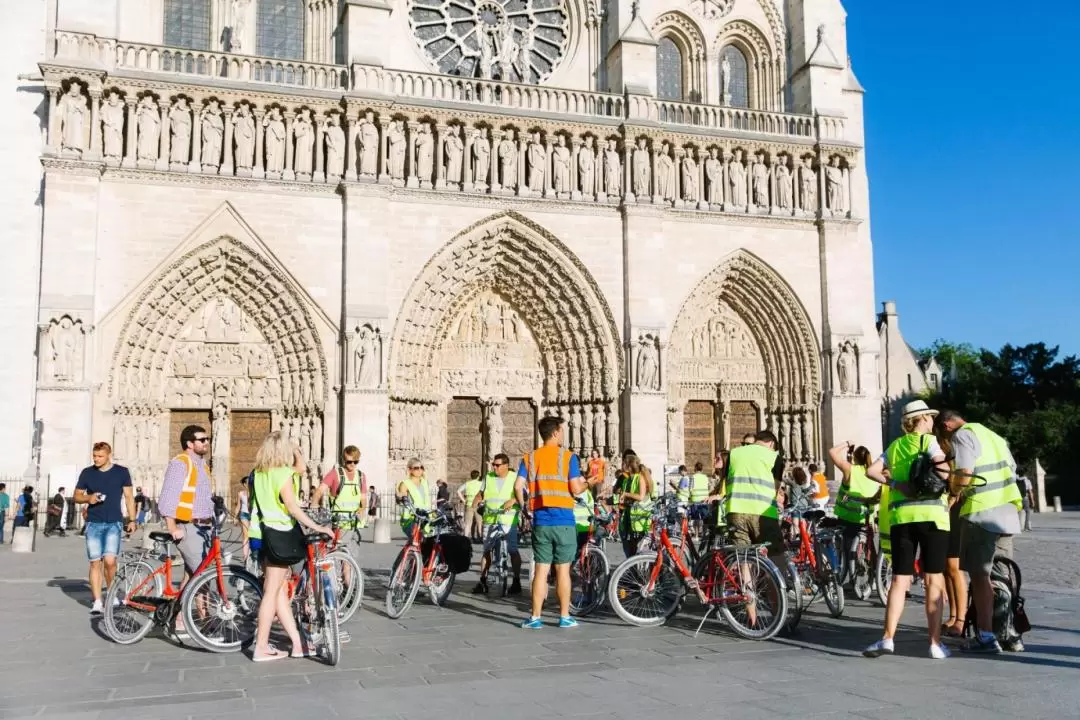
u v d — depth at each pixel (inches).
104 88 1577.3
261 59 1673.2
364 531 1572.3
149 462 1606.8
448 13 1977.1
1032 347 3004.4
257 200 1646.2
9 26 1648.6
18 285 1603.1
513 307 1900.8
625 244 1838.1
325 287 1665.8
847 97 2106.3
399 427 1705.2
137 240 1581.0
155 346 1628.9
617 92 1908.2
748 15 2116.1
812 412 1943.9
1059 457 2691.9
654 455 1787.6
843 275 1963.6
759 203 1943.9
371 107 1697.8
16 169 1620.3
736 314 2005.4
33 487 1481.3
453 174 1759.4
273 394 1695.4
